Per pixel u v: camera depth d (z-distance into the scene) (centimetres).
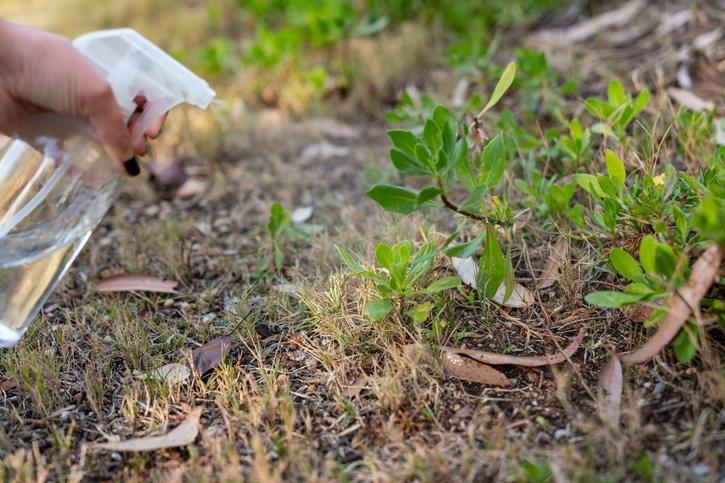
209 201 283
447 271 207
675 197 187
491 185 186
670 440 152
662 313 163
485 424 163
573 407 164
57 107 153
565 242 204
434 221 236
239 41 420
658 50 310
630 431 152
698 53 296
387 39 376
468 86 315
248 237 255
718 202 162
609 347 177
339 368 180
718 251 154
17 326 175
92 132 158
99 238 261
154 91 160
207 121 329
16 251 164
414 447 159
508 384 173
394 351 176
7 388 184
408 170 177
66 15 455
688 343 158
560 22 364
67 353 194
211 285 227
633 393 164
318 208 269
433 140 175
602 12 358
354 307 198
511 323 190
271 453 160
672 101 274
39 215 164
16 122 158
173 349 196
